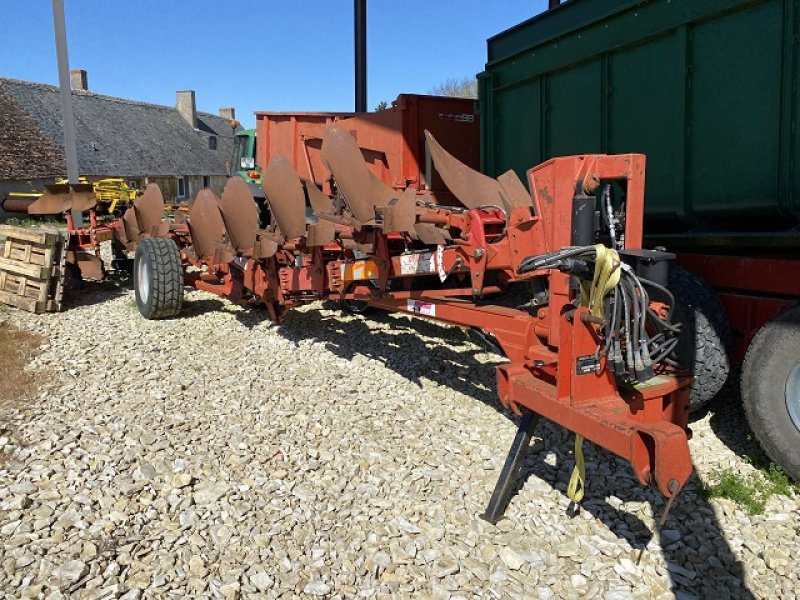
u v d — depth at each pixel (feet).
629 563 10.29
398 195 16.90
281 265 20.98
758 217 13.42
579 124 17.48
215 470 13.03
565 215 11.34
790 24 11.78
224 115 188.55
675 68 14.28
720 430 14.79
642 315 9.84
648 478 9.05
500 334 13.12
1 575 9.63
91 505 11.57
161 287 24.41
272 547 10.58
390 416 15.80
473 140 26.86
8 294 27.43
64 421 15.24
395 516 11.50
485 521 11.40
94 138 113.60
